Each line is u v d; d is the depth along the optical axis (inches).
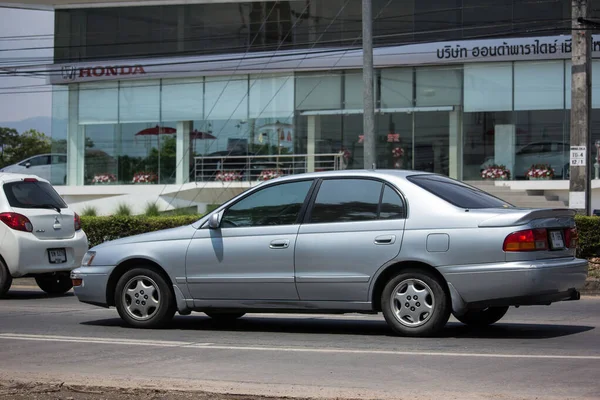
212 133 1179.3
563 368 269.4
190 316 442.0
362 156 1119.0
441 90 1089.4
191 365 283.0
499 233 319.6
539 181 1040.2
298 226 352.2
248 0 1154.7
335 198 350.9
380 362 283.9
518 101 1060.5
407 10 1090.7
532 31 987.9
